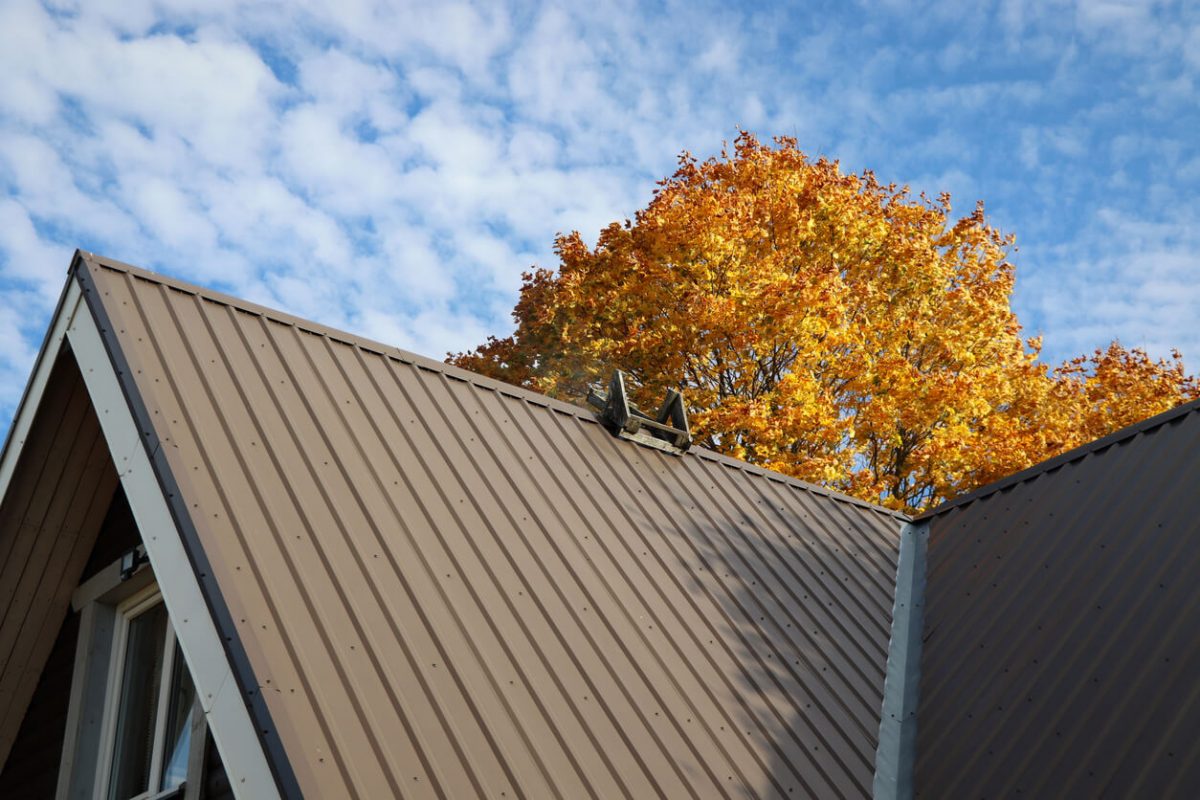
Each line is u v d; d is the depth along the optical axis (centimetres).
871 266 2473
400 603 651
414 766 559
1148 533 865
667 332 2266
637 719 691
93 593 860
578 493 863
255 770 513
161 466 617
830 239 2422
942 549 1048
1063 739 755
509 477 827
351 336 853
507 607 706
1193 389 2409
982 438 2205
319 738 536
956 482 2206
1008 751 776
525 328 2453
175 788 720
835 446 2219
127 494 639
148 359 696
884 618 961
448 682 622
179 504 598
